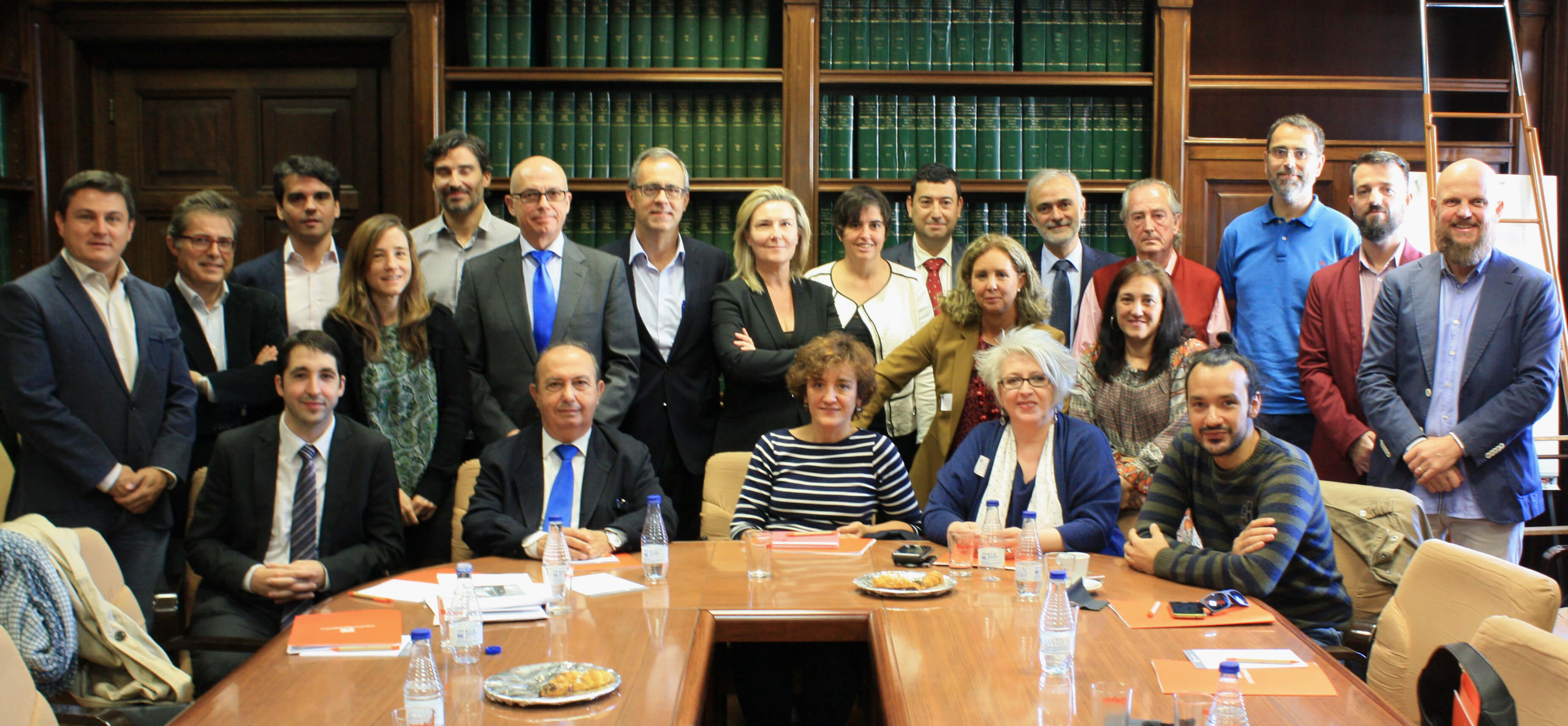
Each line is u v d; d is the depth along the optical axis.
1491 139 4.52
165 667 2.32
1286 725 1.55
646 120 4.31
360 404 3.31
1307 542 2.47
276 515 2.92
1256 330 3.79
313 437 2.95
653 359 3.69
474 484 3.02
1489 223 3.19
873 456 3.03
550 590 2.19
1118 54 4.31
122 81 4.45
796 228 3.68
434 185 3.96
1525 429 3.19
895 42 4.29
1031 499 2.80
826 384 2.99
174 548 3.47
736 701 3.27
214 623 2.69
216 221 3.40
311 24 4.25
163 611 2.47
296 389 2.88
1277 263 3.77
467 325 3.53
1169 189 3.67
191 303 3.44
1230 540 2.62
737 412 3.60
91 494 3.03
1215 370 2.52
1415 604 2.18
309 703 1.65
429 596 2.29
